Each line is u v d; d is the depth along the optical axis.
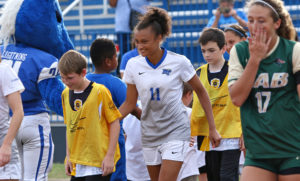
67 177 14.88
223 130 9.88
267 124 6.34
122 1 17.77
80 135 8.13
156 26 8.05
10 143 7.91
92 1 23.42
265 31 6.18
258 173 6.46
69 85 8.06
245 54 6.55
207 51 9.88
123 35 17.59
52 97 9.15
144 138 8.61
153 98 8.27
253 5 6.23
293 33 6.50
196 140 10.66
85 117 8.09
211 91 9.98
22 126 9.00
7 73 8.03
